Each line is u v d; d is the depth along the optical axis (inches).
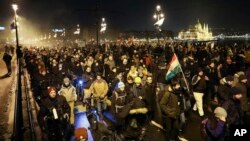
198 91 442.9
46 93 311.0
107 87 455.8
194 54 916.6
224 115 230.5
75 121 434.3
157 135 365.7
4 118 440.1
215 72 524.1
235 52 868.0
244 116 287.7
